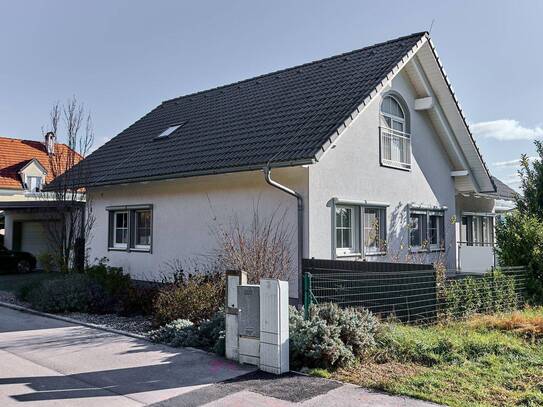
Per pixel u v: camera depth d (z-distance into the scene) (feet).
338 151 38.83
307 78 48.19
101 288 36.17
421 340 23.12
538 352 22.77
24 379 19.58
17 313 34.65
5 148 106.01
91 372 20.44
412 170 48.57
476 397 17.13
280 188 34.76
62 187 48.26
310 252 35.35
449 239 54.34
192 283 30.35
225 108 51.75
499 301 33.12
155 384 18.90
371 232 42.55
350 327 21.81
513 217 40.47
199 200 43.47
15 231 74.02
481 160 53.57
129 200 51.11
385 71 40.42
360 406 16.44
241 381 19.19
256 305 21.21
